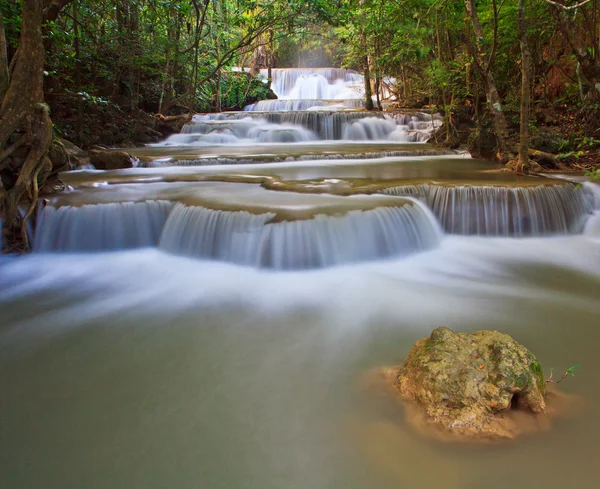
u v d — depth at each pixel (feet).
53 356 12.89
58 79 44.34
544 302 15.94
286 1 52.54
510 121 39.11
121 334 14.12
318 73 97.66
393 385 10.54
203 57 65.41
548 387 10.57
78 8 45.83
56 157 24.86
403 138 53.01
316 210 19.79
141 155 37.86
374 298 16.39
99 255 21.70
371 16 50.42
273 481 8.20
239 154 38.11
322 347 13.03
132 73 54.65
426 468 8.22
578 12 35.45
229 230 19.72
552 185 23.97
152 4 47.93
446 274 18.76
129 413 10.30
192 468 8.60
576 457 8.30
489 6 39.11
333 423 9.61
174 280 18.54
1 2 32.73
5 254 21.48
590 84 35.99
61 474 8.55
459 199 23.49
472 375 9.32
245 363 12.29
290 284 17.72
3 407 10.60
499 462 8.23
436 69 42.86
